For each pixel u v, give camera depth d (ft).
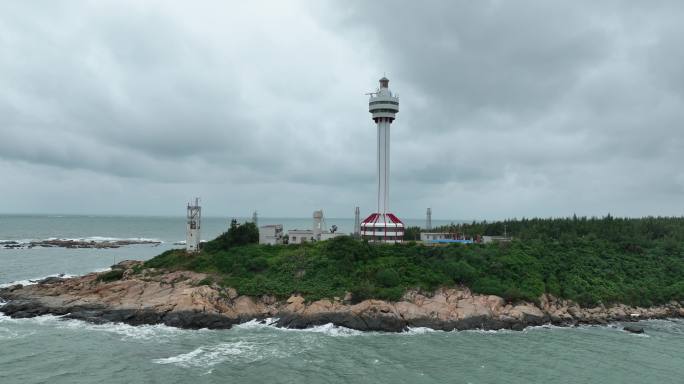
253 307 279.90
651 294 324.19
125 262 378.94
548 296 304.09
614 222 464.24
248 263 317.42
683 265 361.51
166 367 197.98
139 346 224.94
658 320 300.61
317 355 217.56
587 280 327.06
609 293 315.58
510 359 218.59
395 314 267.59
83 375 187.11
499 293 290.56
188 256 338.34
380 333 257.34
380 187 404.57
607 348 238.48
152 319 263.08
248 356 214.28
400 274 302.25
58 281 329.31
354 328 261.03
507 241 374.02
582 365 212.43
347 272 303.07
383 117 404.16
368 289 280.10
